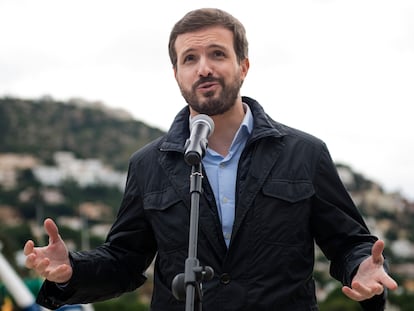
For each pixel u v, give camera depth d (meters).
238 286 3.71
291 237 3.78
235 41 3.98
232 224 3.81
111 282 4.07
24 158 119.75
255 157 3.89
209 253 3.77
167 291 3.85
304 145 3.95
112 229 4.16
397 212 124.81
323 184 3.91
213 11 4.00
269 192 3.80
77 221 102.50
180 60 3.97
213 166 3.94
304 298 3.78
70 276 3.87
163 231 3.88
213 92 3.88
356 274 3.67
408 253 107.50
